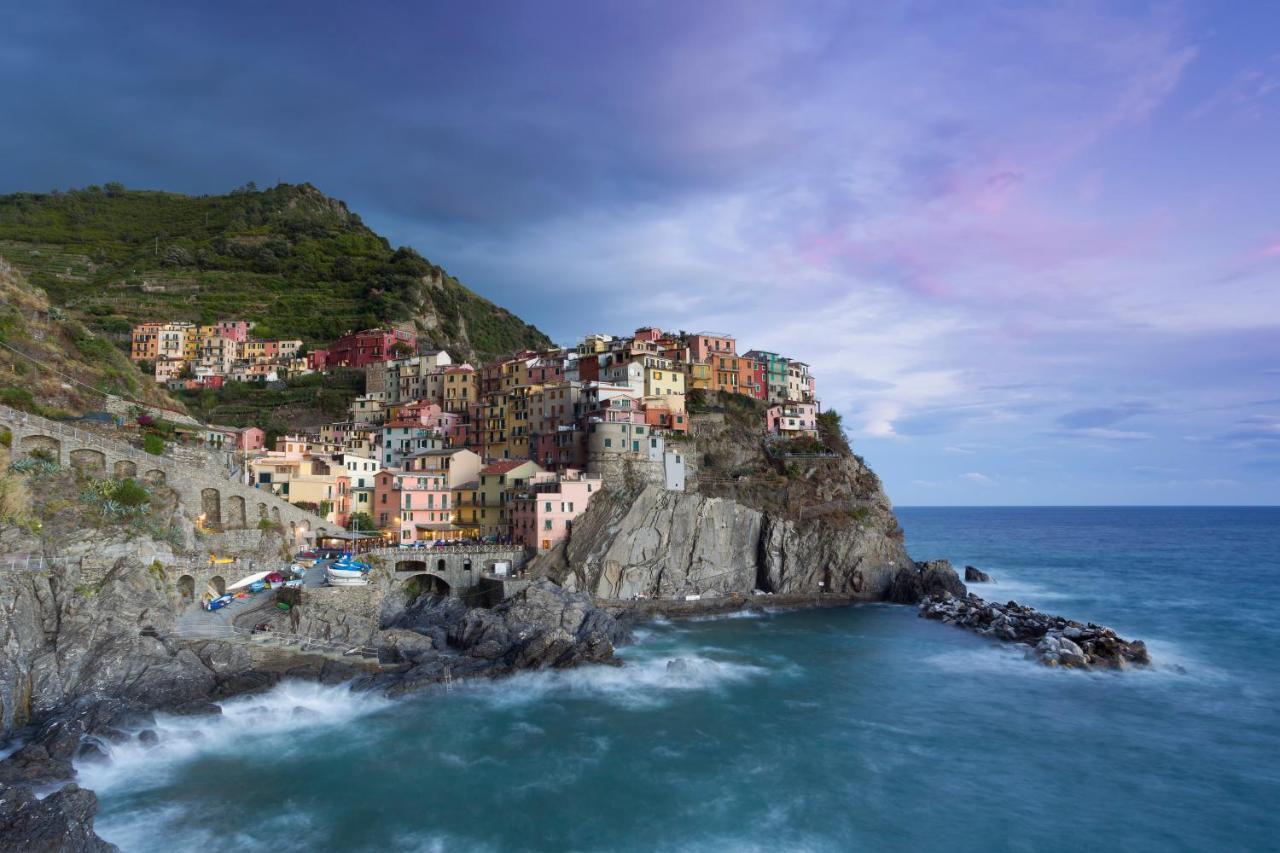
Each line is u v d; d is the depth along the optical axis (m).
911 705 69.62
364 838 43.91
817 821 47.56
